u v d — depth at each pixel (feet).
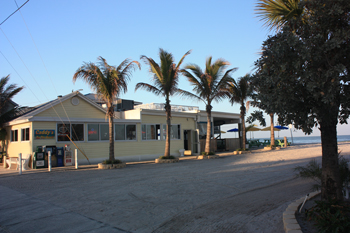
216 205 23.21
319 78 14.61
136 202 24.72
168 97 59.98
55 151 55.36
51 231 17.80
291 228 15.42
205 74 62.69
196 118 86.12
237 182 33.12
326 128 18.63
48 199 26.71
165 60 56.75
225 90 68.90
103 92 49.34
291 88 15.70
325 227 14.67
